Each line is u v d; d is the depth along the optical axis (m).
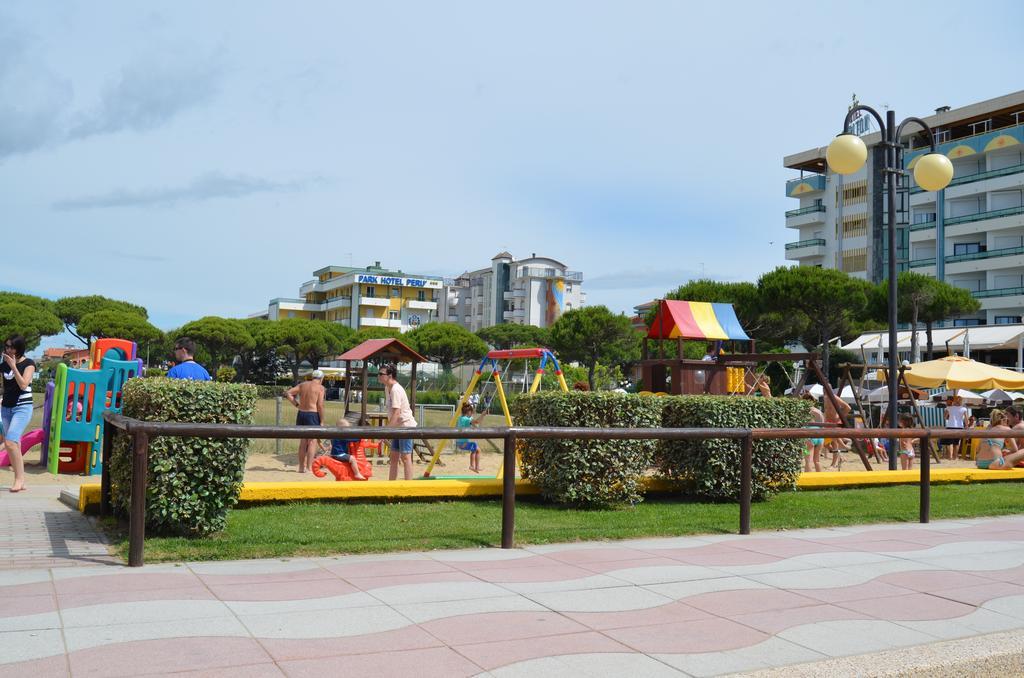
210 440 6.51
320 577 5.59
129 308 79.19
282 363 82.25
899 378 20.97
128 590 4.98
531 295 121.31
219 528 6.70
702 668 3.96
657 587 5.62
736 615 4.96
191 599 4.83
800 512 9.34
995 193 61.75
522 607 4.98
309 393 13.69
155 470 6.36
